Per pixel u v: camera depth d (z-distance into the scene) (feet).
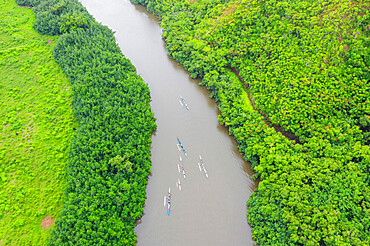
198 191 233.14
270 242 188.65
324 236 173.99
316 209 184.55
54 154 246.06
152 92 316.60
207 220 216.54
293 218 182.60
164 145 266.16
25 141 256.32
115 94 281.54
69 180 216.13
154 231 212.43
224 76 292.20
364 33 249.96
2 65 324.19
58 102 289.94
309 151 221.66
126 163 219.82
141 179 227.81
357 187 191.93
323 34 264.11
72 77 302.66
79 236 185.57
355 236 171.42
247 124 248.73
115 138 243.19
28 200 217.77
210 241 206.49
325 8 279.49
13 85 305.12
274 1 303.68
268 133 234.58
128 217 207.41
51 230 199.41
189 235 209.67
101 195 205.67
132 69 321.11
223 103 274.16
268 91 265.54
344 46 253.03
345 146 214.69
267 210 194.59
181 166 249.55
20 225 203.92
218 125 279.08
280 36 287.28
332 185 195.21
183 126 282.15
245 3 320.91
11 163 239.30
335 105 235.61
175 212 221.46
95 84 286.46
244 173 242.17
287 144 227.20
